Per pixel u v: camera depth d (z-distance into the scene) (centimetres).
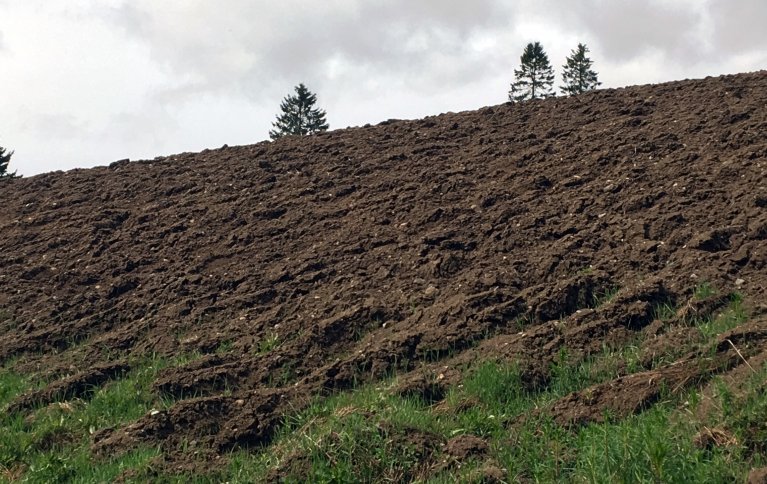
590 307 620
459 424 498
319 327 657
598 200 777
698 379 484
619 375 520
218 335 686
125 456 509
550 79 4197
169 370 624
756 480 371
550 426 465
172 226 930
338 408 539
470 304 639
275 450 501
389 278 733
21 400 611
